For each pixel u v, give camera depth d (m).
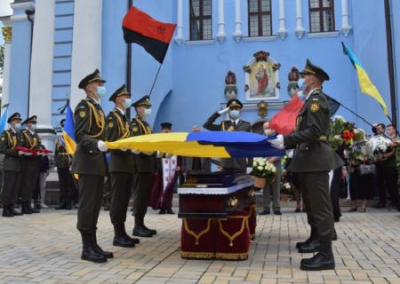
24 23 17.28
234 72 16.67
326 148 4.68
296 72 16.11
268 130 8.48
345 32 16.25
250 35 17.14
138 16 9.66
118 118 6.30
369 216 9.36
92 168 5.22
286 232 7.31
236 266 4.86
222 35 16.80
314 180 4.65
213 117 7.27
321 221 4.64
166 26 9.75
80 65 12.66
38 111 12.95
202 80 16.91
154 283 4.17
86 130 5.20
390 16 12.51
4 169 9.94
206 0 17.50
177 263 5.03
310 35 16.42
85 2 12.88
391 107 12.26
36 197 11.50
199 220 5.24
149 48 9.70
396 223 8.19
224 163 7.42
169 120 16.92
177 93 17.02
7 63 17.91
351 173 10.33
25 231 7.59
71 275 4.49
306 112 4.71
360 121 15.62
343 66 16.16
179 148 5.19
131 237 6.86
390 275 4.38
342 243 6.19
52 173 12.57
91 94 5.52
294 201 11.88
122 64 13.23
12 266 4.90
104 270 4.70
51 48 13.11
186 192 4.99
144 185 7.05
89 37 12.73
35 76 13.07
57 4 13.27
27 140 10.48
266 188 9.99
